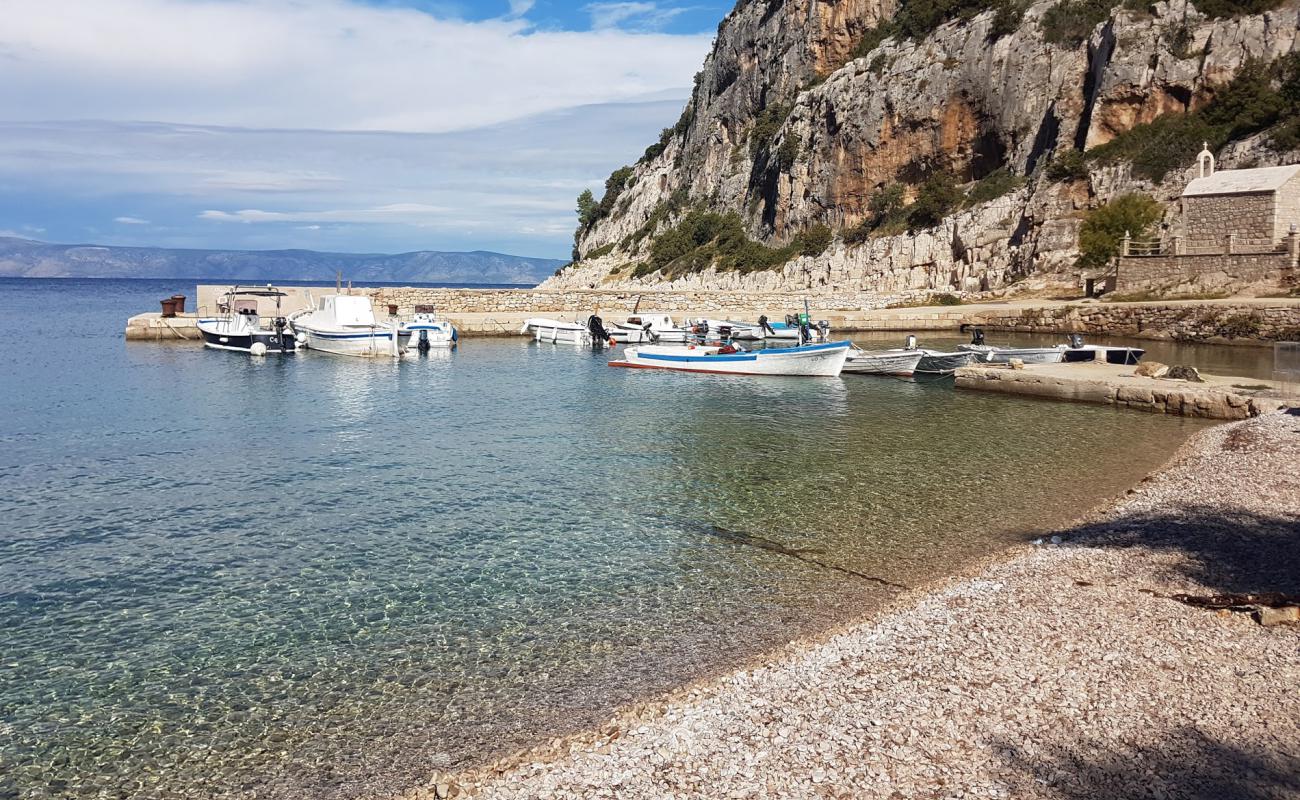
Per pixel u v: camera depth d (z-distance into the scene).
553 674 10.15
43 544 15.31
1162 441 23.91
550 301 73.25
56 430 26.36
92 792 7.93
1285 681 8.52
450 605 12.38
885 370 41.31
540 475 20.52
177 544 15.32
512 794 7.28
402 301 69.88
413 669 10.34
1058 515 16.52
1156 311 53.06
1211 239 57.06
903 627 10.54
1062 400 32.22
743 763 7.51
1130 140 73.00
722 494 18.61
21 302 119.31
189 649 11.00
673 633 11.27
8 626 11.79
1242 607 10.41
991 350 39.31
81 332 64.44
